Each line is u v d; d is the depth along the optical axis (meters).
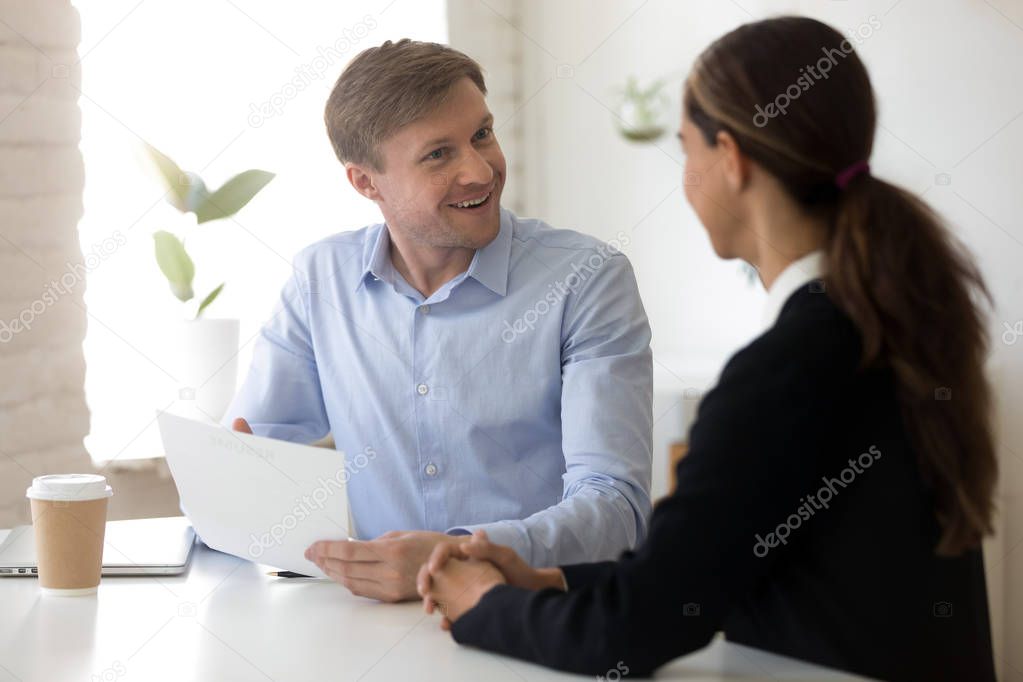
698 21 3.16
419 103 1.60
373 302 1.77
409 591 1.30
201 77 2.69
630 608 0.99
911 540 0.99
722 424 0.99
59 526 1.34
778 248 1.05
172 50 2.63
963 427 0.99
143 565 1.45
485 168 1.62
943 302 0.99
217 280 2.73
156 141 2.61
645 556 1.00
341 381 1.79
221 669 1.06
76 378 2.42
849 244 1.00
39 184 2.33
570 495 1.55
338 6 2.96
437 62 1.62
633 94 3.35
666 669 1.02
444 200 1.63
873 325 0.98
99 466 2.44
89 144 2.48
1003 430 2.35
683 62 3.23
